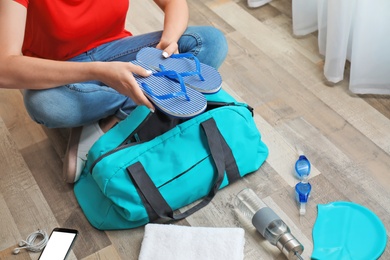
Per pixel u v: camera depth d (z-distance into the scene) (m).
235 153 1.75
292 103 2.06
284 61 2.25
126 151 1.65
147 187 1.63
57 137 2.00
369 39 1.95
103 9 1.79
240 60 2.27
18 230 1.71
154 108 1.65
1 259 1.65
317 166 1.82
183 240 1.59
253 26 2.44
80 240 1.67
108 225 1.68
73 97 1.75
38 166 1.90
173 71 1.65
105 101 1.81
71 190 1.82
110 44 1.90
